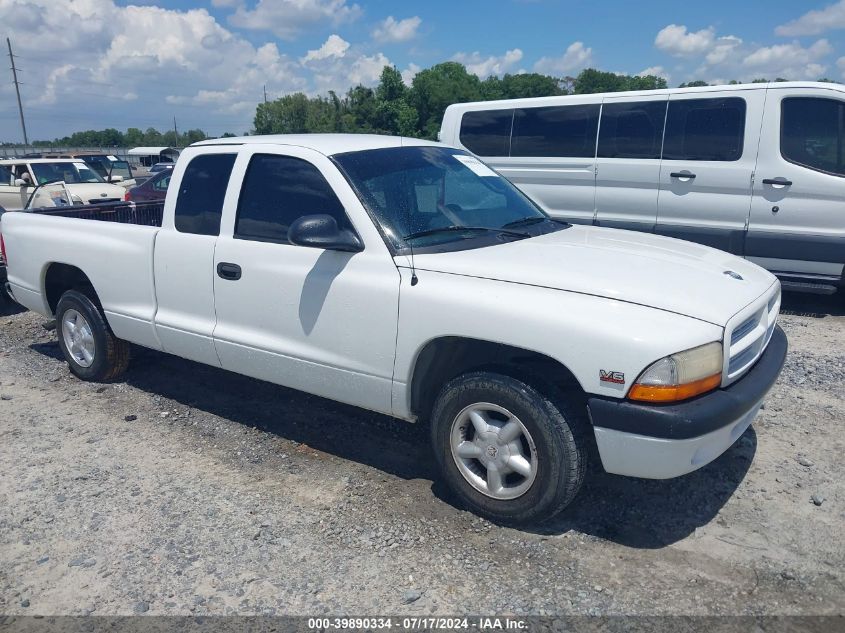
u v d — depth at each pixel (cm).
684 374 304
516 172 936
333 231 377
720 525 353
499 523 359
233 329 446
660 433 304
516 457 346
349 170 401
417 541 347
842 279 727
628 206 848
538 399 330
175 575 326
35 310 607
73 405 529
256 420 493
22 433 480
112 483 410
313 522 365
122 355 562
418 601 304
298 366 414
